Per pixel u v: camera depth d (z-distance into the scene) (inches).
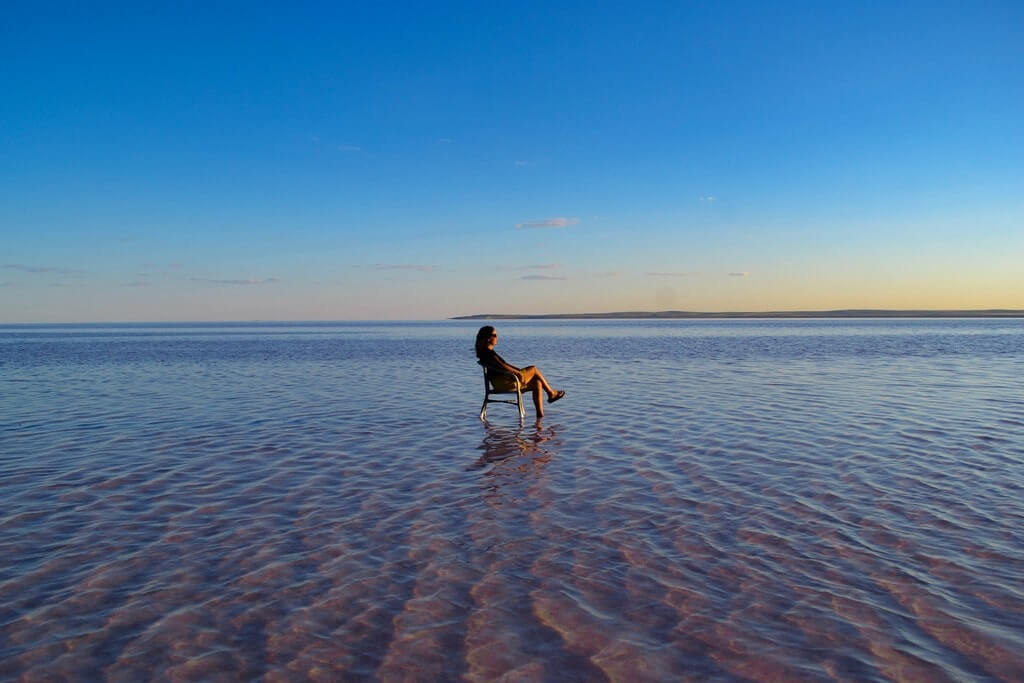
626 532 221.5
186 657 143.7
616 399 565.0
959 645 145.9
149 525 231.9
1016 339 1935.3
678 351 1370.6
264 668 139.0
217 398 597.0
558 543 212.1
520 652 145.0
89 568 193.2
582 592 175.3
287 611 165.6
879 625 155.3
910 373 786.8
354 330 5029.5
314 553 204.8
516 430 420.8
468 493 272.1
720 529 223.0
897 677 133.4
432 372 890.1
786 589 175.3
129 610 166.2
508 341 2124.8
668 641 149.1
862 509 242.7
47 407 538.3
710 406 515.5
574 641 149.6
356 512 246.8
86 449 362.6
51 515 243.1
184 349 1700.3
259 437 399.2
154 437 399.2
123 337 3225.9
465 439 391.5
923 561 192.7
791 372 812.0
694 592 174.2
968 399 544.1
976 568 187.3
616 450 354.3
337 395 619.5
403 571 190.4
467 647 147.4
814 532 218.7
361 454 349.7
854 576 183.0
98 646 148.5
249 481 293.1
